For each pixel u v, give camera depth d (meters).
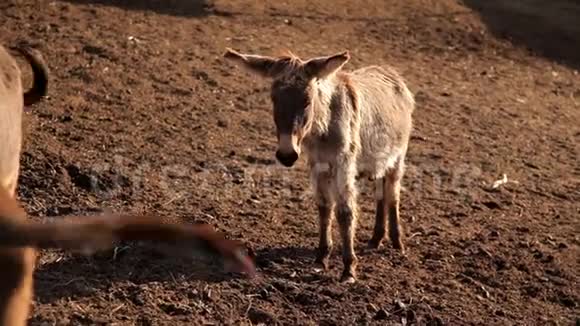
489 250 10.97
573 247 11.42
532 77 19.72
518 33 22.25
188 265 9.66
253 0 20.98
